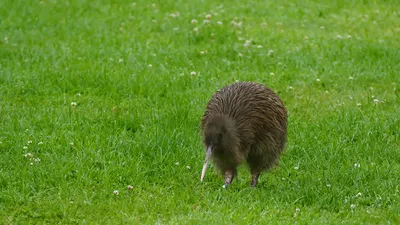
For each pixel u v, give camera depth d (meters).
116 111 17.56
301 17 27.66
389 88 19.48
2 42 23.30
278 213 12.34
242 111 13.31
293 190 13.30
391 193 13.33
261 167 13.77
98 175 13.84
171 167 14.38
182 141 15.41
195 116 16.97
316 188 13.30
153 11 28.23
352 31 25.73
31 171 13.76
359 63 21.61
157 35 24.67
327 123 16.81
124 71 20.36
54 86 19.19
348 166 14.52
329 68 21.03
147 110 17.55
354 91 19.33
